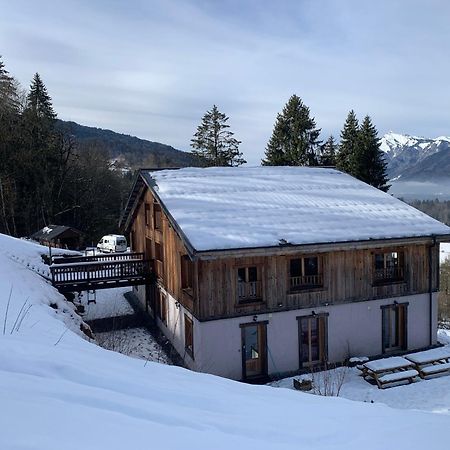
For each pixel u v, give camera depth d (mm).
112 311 24125
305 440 4449
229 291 16016
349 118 47469
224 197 19359
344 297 17453
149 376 6043
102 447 3316
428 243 18438
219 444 3889
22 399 3984
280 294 16609
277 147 50219
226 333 16016
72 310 15633
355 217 18656
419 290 18594
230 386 6520
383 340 18125
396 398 14219
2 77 46688
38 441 3184
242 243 15562
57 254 24406
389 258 18500
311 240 16344
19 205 44844
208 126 52969
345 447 4289
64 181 48656
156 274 21719
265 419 4969
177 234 17125
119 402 4508
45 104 53875
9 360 5160
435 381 15602
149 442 3598
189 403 5164
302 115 48969
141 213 24453
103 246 41406
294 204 19312
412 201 150250
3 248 20641
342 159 47719
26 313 9461
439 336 20547
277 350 16641
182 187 20156
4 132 42188
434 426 5188
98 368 5730
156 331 21000
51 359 5527
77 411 3953
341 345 17469
